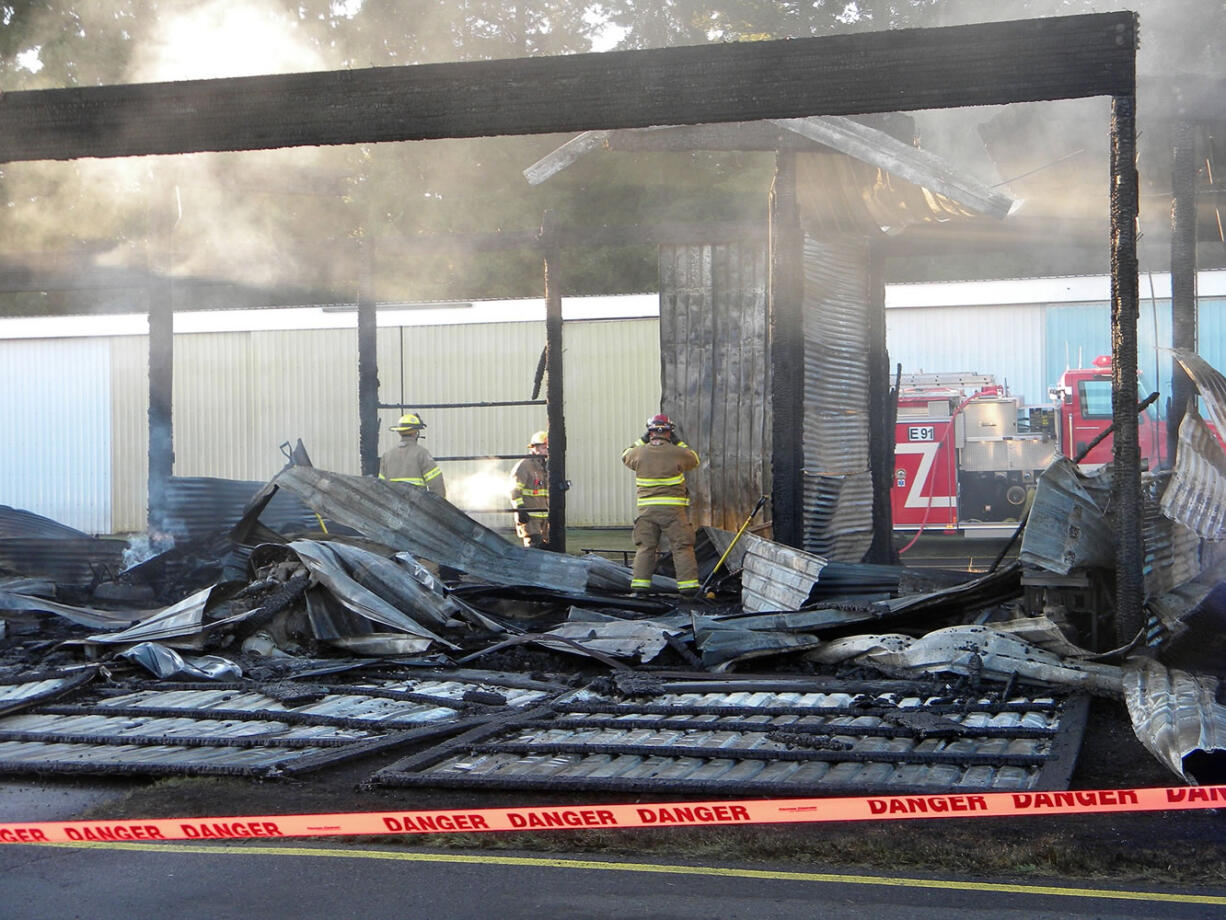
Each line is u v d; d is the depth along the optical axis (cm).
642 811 467
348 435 2202
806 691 693
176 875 406
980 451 1817
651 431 1116
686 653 813
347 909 372
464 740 570
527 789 497
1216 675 676
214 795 508
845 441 1220
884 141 979
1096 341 2012
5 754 576
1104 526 746
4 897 386
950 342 2064
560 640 830
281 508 1289
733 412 1237
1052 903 369
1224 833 433
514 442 2142
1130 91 695
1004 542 1930
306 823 458
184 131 779
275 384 2233
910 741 567
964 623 817
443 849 429
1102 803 469
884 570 1013
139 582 1140
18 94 790
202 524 1225
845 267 1223
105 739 597
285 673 779
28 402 2331
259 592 856
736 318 1237
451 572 1170
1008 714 621
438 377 2173
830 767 520
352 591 841
